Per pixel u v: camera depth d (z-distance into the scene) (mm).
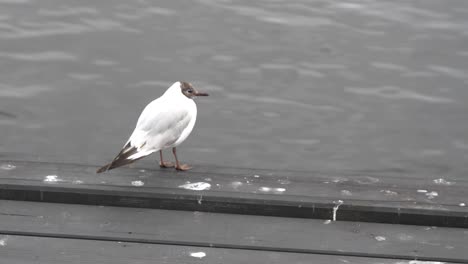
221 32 18109
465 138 14742
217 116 15008
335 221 6594
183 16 18703
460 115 15516
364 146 14336
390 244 6238
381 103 15805
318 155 14000
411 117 15375
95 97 15445
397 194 6879
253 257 5996
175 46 17375
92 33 17734
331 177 7203
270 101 15602
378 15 19375
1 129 14320
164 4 19234
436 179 7254
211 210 6668
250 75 16469
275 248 6121
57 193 6684
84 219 6461
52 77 16062
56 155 13523
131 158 7410
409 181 7184
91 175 7051
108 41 17453
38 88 15664
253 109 15305
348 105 15633
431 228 6516
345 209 6555
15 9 18609
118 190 6699
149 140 7676
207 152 13891
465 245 6258
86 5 18922
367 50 17781
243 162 13648
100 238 6180
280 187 6953
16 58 16641
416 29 18828
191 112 8031
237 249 6117
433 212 6512
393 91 16234
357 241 6273
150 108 7898
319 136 14594
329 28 18641
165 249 6062
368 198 6766
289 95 15836
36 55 16781
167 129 7773
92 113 14930
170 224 6441
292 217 6629
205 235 6285
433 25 19016
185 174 7199
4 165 7129
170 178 7102
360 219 6582
